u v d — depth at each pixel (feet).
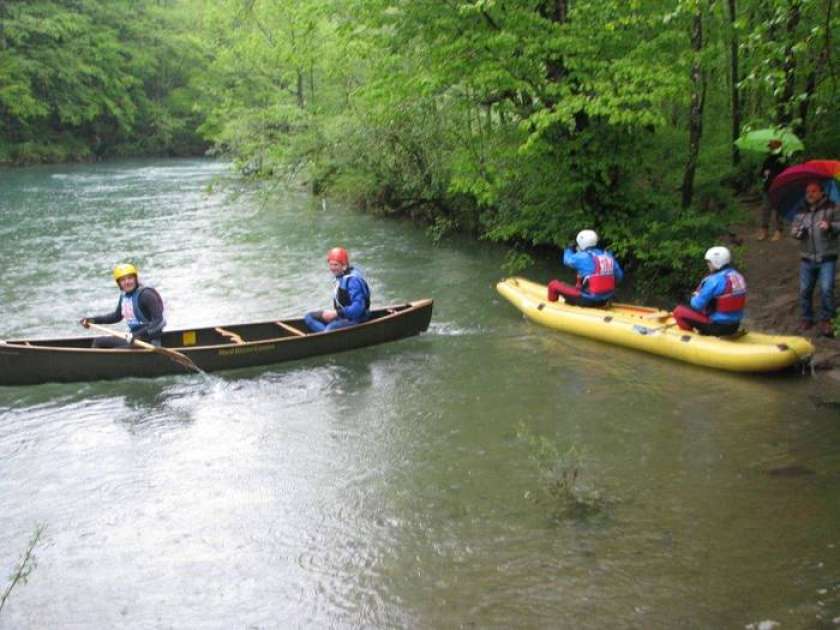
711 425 22.08
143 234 56.34
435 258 46.47
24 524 17.85
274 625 14.29
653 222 36.63
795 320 29.07
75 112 127.65
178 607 14.85
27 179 97.45
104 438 22.39
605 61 34.09
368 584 15.34
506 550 16.26
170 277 42.70
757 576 15.01
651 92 32.63
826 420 22.07
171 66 150.30
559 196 39.29
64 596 15.24
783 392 24.22
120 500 18.89
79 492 19.29
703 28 38.65
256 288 40.14
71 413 24.09
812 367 25.66
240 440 22.15
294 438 22.20
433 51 35.86
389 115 47.32
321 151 58.34
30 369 25.86
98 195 80.02
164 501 18.79
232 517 17.99
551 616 14.14
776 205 28.63
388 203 61.41
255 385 26.37
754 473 19.16
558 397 24.63
